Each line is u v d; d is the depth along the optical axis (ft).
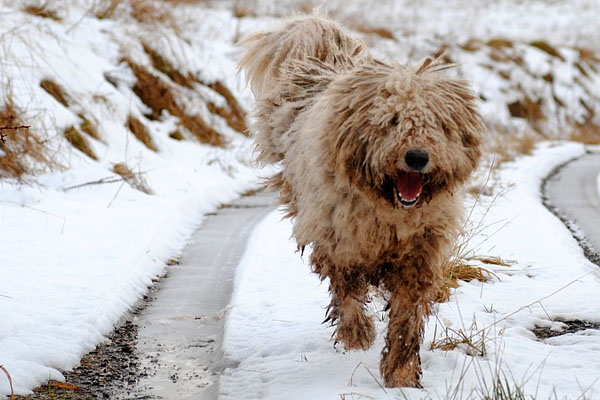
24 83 44.75
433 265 19.81
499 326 23.32
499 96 95.50
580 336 22.45
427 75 18.74
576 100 103.19
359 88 18.71
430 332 22.45
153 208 37.17
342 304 21.08
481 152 19.22
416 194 18.24
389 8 122.83
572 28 129.18
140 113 54.24
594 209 43.60
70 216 34.55
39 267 27.71
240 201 44.96
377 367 20.48
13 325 22.62
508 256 31.14
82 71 52.13
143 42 60.75
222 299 27.04
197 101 60.08
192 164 51.13
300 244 21.48
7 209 34.71
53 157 41.11
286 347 22.08
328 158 19.11
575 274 28.60
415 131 17.85
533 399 17.26
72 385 19.90
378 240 19.48
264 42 27.86
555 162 63.93
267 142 25.21
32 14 53.93
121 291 26.27
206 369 21.38
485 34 120.06
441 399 17.69
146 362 21.75
